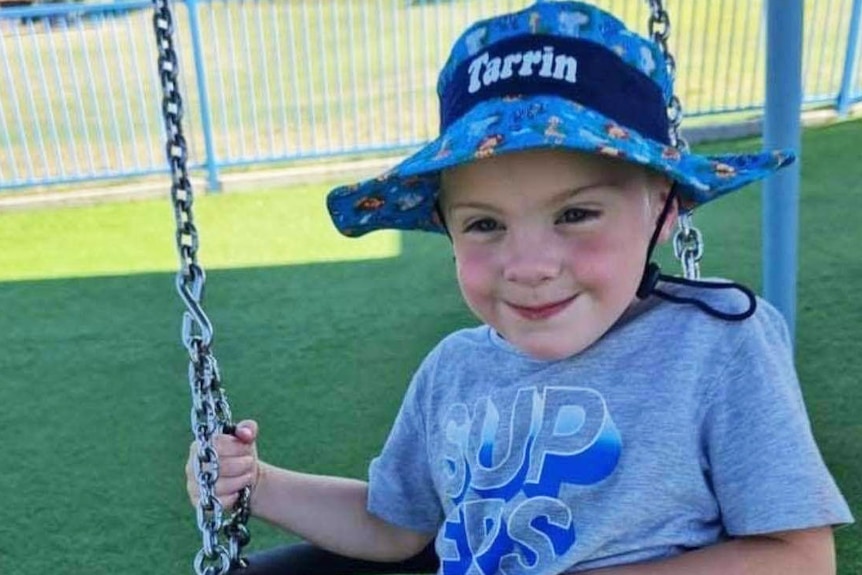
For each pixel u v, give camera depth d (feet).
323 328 14.58
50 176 22.94
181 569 9.49
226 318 15.15
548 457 4.35
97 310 16.08
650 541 4.17
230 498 4.94
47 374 13.80
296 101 23.58
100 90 32.60
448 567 4.64
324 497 5.36
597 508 4.22
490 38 4.21
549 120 3.87
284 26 42.93
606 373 4.28
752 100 24.08
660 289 4.41
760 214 17.80
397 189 4.54
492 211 4.07
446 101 4.37
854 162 20.30
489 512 4.52
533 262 4.00
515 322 4.17
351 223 4.81
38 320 15.79
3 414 12.73
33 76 35.17
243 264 17.66
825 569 4.02
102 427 12.24
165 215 21.15
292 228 19.60
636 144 3.92
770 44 9.12
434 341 13.97
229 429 4.89
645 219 4.16
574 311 4.10
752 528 4.00
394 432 5.35
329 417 12.01
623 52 4.14
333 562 5.36
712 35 32.63
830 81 24.26
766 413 4.02
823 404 11.03
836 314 13.30
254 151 24.58
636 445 4.17
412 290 15.78
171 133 4.33
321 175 22.58
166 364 13.89
